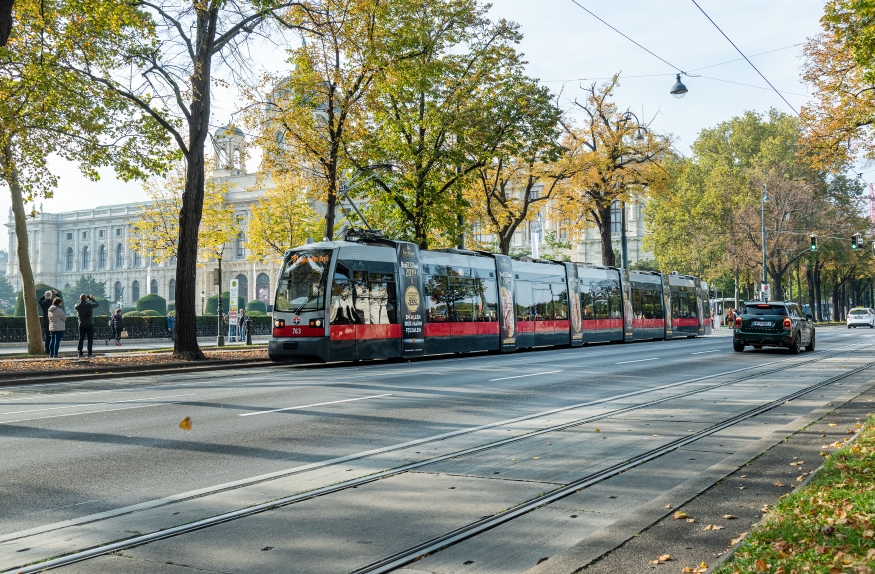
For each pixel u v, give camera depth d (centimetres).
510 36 3403
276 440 995
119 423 1127
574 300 3631
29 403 1405
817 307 9356
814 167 2886
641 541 533
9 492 724
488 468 837
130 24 2123
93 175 2430
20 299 6731
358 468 835
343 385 1656
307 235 4934
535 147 3438
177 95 2403
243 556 543
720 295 10075
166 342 4538
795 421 1064
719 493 665
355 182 3416
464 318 2845
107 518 641
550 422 1155
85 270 14312
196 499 702
